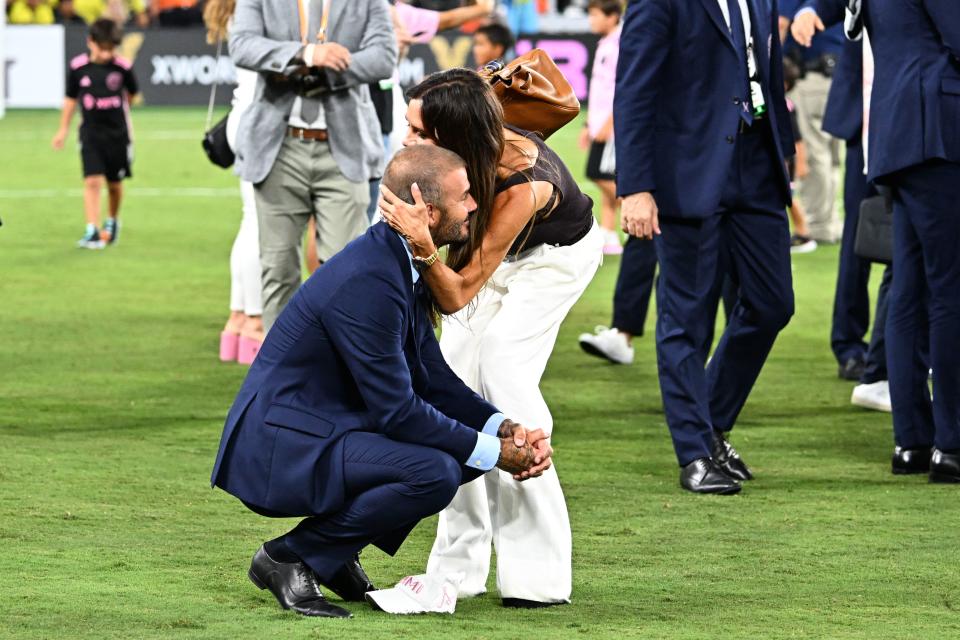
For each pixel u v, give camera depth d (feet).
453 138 49.01
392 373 48.39
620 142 70.08
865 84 76.07
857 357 98.43
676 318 71.36
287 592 50.96
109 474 71.97
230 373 98.02
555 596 52.80
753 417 87.71
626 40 69.92
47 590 53.36
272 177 85.15
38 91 323.57
